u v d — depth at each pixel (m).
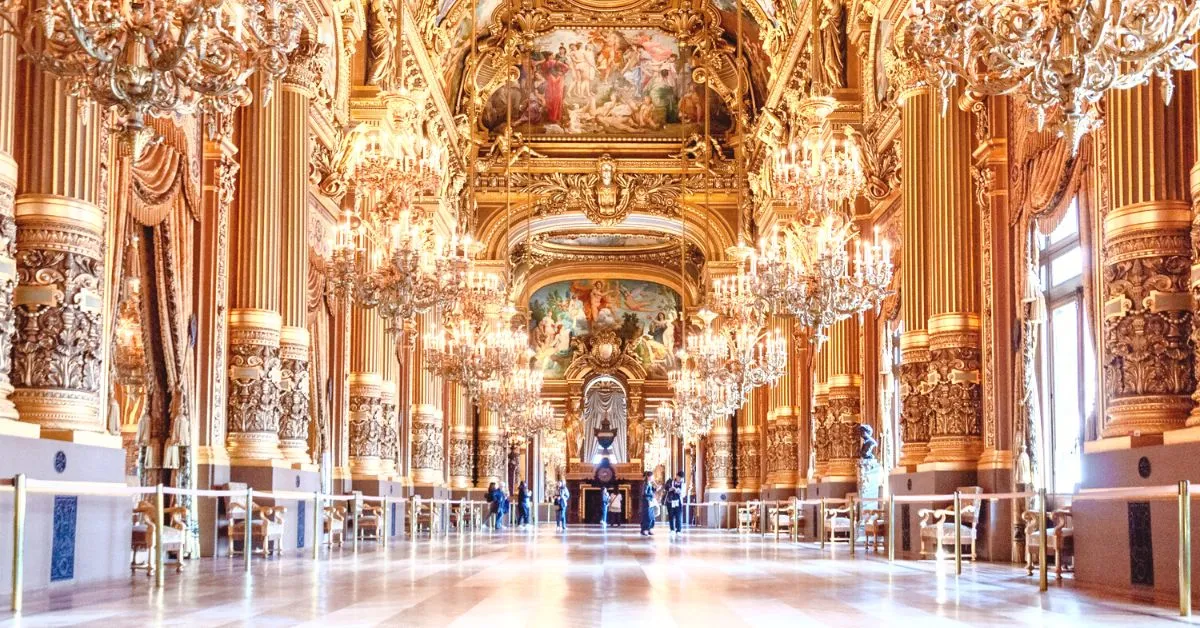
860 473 24.88
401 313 16.89
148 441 17.11
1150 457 11.66
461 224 38.59
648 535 33.97
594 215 39.03
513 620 8.94
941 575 14.35
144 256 16.67
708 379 28.12
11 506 10.94
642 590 11.93
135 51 8.55
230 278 19.25
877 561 17.77
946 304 19.17
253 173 19.44
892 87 23.17
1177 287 12.21
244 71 9.19
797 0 29.25
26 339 12.35
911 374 20.00
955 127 19.34
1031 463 17.20
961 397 18.84
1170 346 12.16
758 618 9.16
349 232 16.89
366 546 23.05
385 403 28.89
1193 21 8.27
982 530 18.14
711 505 44.50
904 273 20.53
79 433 12.34
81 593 11.12
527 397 35.78
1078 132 8.59
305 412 20.75
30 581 11.31
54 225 12.52
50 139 12.58
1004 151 18.56
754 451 41.44
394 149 16.84
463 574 14.30
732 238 38.88
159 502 11.98
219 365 18.48
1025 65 8.48
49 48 8.65
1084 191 15.61
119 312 17.56
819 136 16.86
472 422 46.22
